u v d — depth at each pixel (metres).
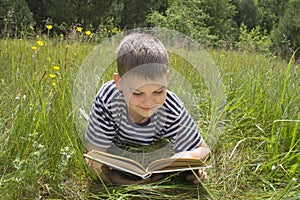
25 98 2.52
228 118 3.07
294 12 14.63
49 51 4.34
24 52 4.25
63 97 2.54
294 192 2.20
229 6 26.23
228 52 6.37
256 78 3.58
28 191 1.96
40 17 20.50
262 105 3.05
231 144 2.71
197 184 2.25
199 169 2.24
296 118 2.87
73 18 20.53
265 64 4.41
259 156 2.53
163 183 2.25
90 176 2.24
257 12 33.97
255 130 2.87
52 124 2.36
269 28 34.66
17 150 2.18
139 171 2.12
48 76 3.10
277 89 3.21
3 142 2.16
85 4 20.56
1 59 3.85
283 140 2.68
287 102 3.01
